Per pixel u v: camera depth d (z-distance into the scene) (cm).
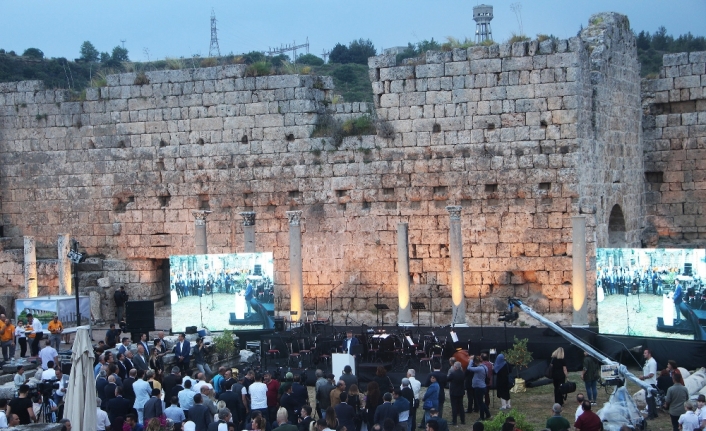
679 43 9562
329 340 4347
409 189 5147
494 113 4991
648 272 4209
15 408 3059
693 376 3806
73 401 3008
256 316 4734
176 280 4762
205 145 5494
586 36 5225
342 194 5288
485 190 5025
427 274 5131
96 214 5694
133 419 2942
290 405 3197
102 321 5562
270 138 5384
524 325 4931
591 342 4300
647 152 5703
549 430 2794
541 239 4941
